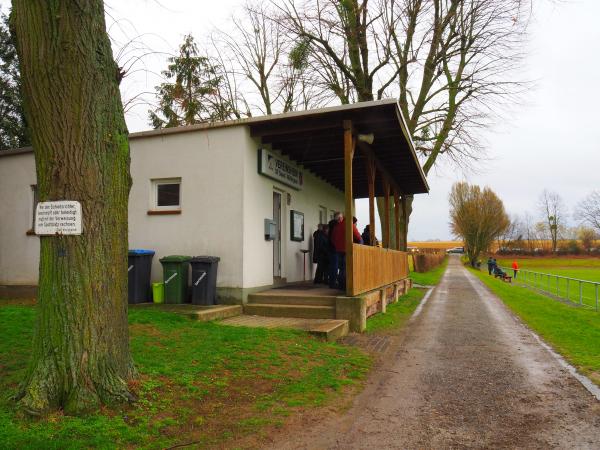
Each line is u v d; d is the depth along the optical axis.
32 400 3.91
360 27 19.75
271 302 9.65
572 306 15.05
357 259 9.51
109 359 4.27
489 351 7.91
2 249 11.81
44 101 4.14
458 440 4.12
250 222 9.99
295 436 4.14
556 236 85.25
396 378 6.14
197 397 4.68
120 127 4.57
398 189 18.83
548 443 4.05
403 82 22.28
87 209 4.19
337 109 8.90
